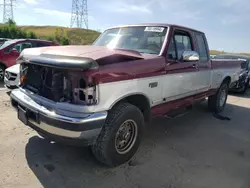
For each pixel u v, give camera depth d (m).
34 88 3.16
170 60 3.68
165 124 4.95
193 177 2.96
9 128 4.08
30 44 9.46
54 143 3.63
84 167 3.05
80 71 2.48
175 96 3.97
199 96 4.91
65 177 2.81
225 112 6.29
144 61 3.17
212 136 4.41
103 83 2.59
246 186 2.83
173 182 2.83
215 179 2.94
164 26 3.92
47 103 2.76
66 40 35.22
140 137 3.29
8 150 3.33
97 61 2.55
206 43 4.93
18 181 2.66
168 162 3.31
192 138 4.26
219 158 3.52
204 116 5.71
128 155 3.17
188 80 4.23
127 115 2.96
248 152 3.79
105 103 2.65
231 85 6.53
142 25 4.16
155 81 3.38
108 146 2.86
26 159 3.13
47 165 3.03
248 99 8.24
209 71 5.00
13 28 29.80
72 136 2.51
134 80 2.99
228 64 5.96
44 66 2.82
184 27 4.21
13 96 3.31
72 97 2.62
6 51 8.74
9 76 5.59
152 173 3.01
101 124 2.64
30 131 4.00
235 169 3.22
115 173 2.96
